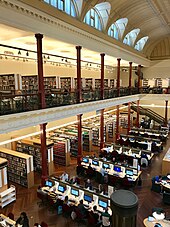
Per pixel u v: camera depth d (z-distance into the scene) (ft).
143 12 46.70
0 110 20.38
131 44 57.52
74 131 49.06
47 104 26.50
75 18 31.22
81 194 26.00
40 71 24.79
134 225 7.80
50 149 35.73
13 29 22.38
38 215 25.38
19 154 33.22
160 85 74.59
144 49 67.87
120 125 70.90
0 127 20.04
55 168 39.09
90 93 36.63
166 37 69.92
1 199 26.76
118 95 48.19
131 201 7.79
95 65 64.75
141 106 81.20
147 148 47.67
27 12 21.36
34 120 24.22
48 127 49.21
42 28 23.89
